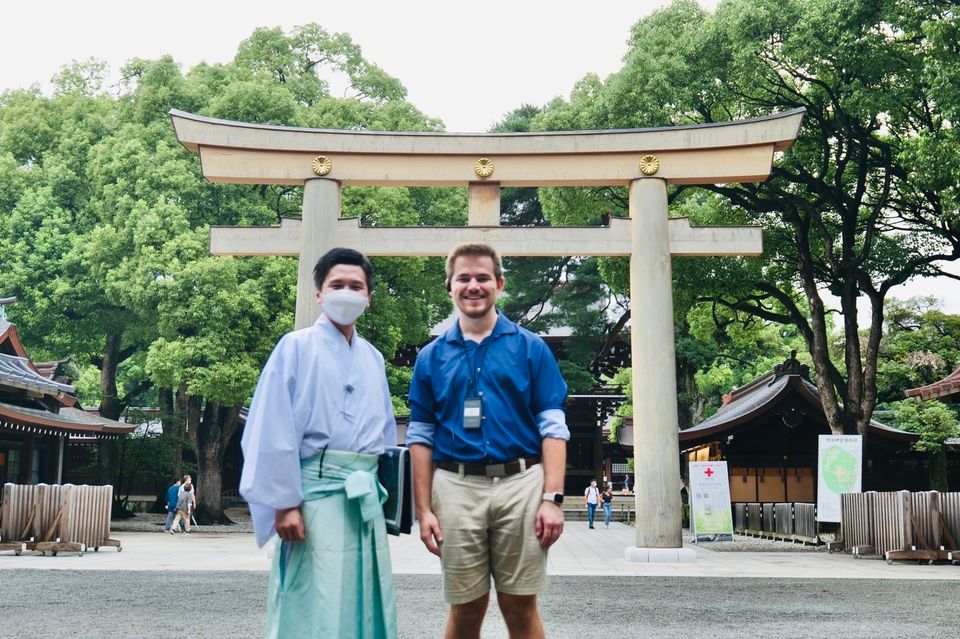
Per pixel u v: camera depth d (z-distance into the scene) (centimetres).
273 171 1301
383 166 1300
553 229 1270
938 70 1309
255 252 1302
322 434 294
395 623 299
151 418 2688
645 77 1683
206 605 692
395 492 316
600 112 1747
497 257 334
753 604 730
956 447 2139
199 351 1941
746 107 1800
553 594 801
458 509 316
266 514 287
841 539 1470
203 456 2369
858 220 1962
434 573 1020
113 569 998
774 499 2206
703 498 1712
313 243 1274
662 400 1205
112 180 2220
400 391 2809
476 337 330
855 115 1588
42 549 1216
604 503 2706
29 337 2334
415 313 2453
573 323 3538
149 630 561
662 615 659
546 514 310
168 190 2108
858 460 1492
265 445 281
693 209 2147
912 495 1218
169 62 2300
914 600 763
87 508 1288
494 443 317
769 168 1266
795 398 2152
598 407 3847
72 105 2511
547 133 1285
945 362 2273
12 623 586
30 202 2292
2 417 1683
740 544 1608
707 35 1658
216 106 2133
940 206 1681
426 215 2469
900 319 2477
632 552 1196
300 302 1263
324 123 2277
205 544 1569
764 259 2000
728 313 2488
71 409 2327
